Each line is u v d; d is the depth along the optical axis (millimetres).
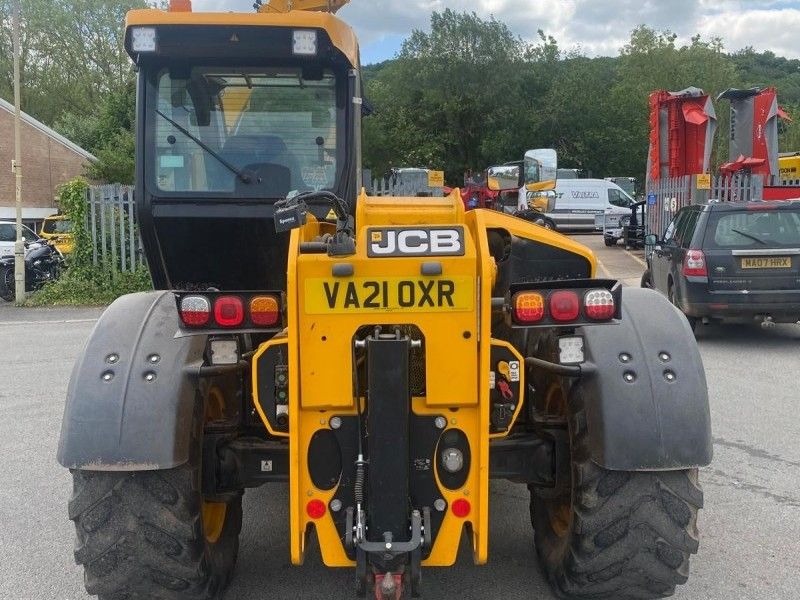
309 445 2988
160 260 4586
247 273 4641
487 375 2918
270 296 3004
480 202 7262
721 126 50344
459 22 55750
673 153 18594
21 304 15867
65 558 4238
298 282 2883
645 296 3557
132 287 16156
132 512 3094
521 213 5172
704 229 9914
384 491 2918
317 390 2924
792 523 4609
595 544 3160
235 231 4469
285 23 4148
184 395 3119
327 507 3002
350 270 2861
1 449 6180
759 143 17297
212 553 3479
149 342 3244
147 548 3105
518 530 4484
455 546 3018
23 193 36938
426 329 2904
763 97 17203
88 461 2994
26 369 9297
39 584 3939
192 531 3137
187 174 4395
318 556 4223
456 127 56156
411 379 2971
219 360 3162
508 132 55562
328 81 4379
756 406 7164
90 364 3176
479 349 2920
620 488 3129
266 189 4402
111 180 30734
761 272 9617
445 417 2979
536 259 4203
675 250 10617
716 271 9719
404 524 2938
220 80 4355
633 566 3182
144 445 3008
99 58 54531
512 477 3445
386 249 2877
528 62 58625
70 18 53438
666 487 3121
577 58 59719
